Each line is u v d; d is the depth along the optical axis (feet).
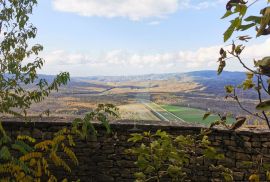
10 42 17.79
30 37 18.75
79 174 25.50
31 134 24.98
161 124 24.84
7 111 12.55
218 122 5.43
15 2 17.89
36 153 5.29
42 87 15.48
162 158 7.86
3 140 4.90
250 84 4.75
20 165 4.95
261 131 23.79
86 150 25.46
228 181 8.89
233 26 3.02
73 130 6.28
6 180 5.03
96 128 25.26
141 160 7.93
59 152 25.40
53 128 24.94
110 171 25.48
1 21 17.95
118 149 25.36
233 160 24.07
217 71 4.25
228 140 24.09
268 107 3.15
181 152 7.97
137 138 8.58
